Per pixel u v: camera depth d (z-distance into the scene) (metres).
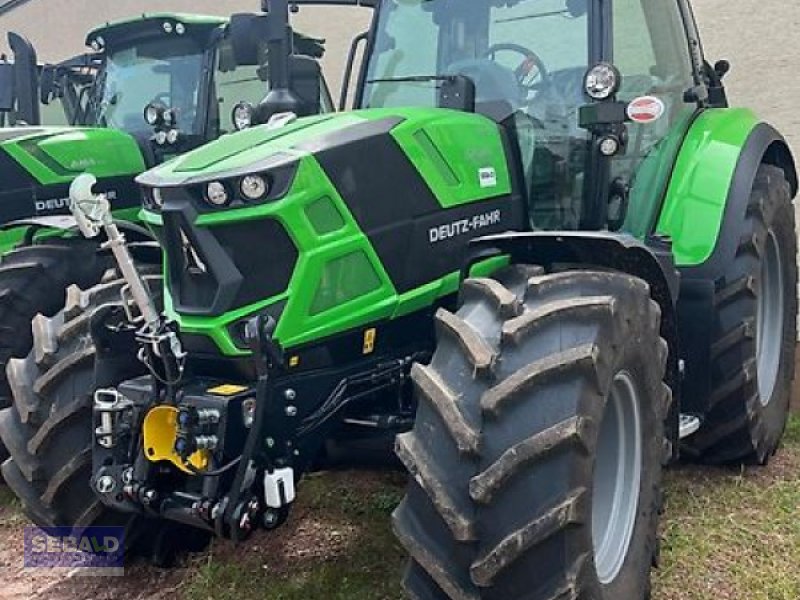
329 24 8.06
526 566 2.35
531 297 2.60
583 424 2.37
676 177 3.87
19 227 4.67
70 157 5.32
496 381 2.40
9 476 3.23
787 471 4.12
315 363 2.79
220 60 5.82
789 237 4.40
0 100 5.79
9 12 11.96
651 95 3.76
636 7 3.68
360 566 3.31
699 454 4.08
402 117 2.97
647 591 2.89
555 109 3.37
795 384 4.96
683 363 3.72
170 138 5.61
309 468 3.12
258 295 2.66
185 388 2.73
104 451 2.87
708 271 3.74
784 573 3.18
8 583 3.40
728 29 5.64
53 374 3.11
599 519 2.80
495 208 3.19
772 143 4.29
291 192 2.63
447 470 2.38
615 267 3.00
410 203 2.90
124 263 2.75
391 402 3.03
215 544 3.52
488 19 3.52
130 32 5.98
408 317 2.98
